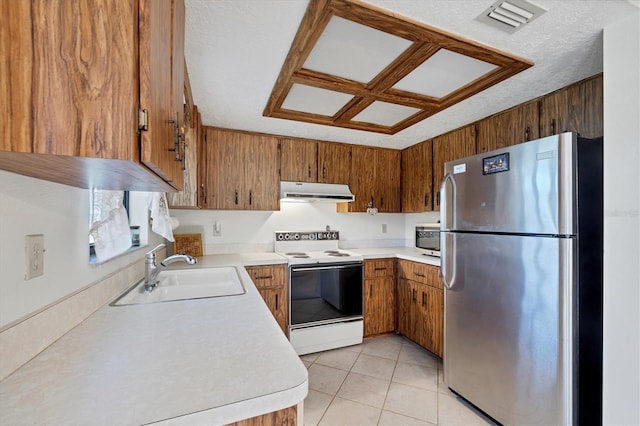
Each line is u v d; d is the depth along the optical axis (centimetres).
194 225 287
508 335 159
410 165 331
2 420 49
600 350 141
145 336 85
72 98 48
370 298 293
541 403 143
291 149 294
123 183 87
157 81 62
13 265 67
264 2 113
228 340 83
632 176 122
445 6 115
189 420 52
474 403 181
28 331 70
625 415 122
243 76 172
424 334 262
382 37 135
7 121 45
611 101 128
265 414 61
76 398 56
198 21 124
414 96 197
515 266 155
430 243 305
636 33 121
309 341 262
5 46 45
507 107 216
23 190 70
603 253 131
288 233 318
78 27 49
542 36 135
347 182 319
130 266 152
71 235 93
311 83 175
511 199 157
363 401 194
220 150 266
